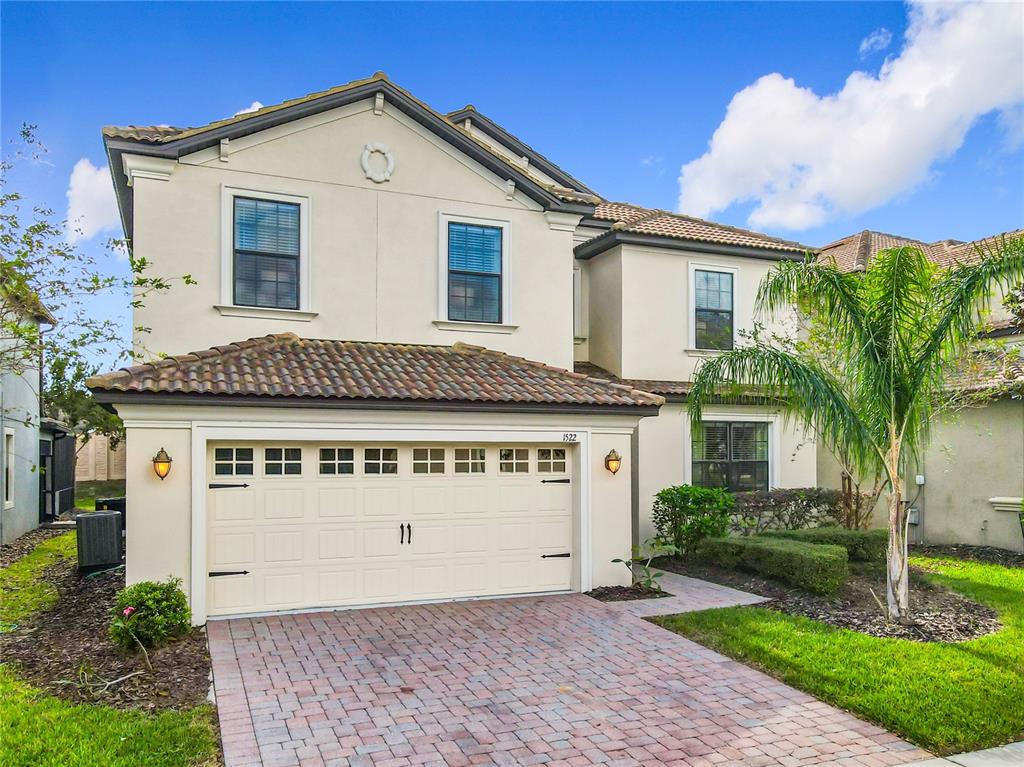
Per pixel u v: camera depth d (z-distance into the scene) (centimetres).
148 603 816
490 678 732
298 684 708
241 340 1199
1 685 689
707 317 1658
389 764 540
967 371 1234
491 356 1312
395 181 1314
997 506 1519
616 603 1059
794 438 1669
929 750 573
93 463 3225
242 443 977
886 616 956
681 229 1672
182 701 659
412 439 1043
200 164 1187
